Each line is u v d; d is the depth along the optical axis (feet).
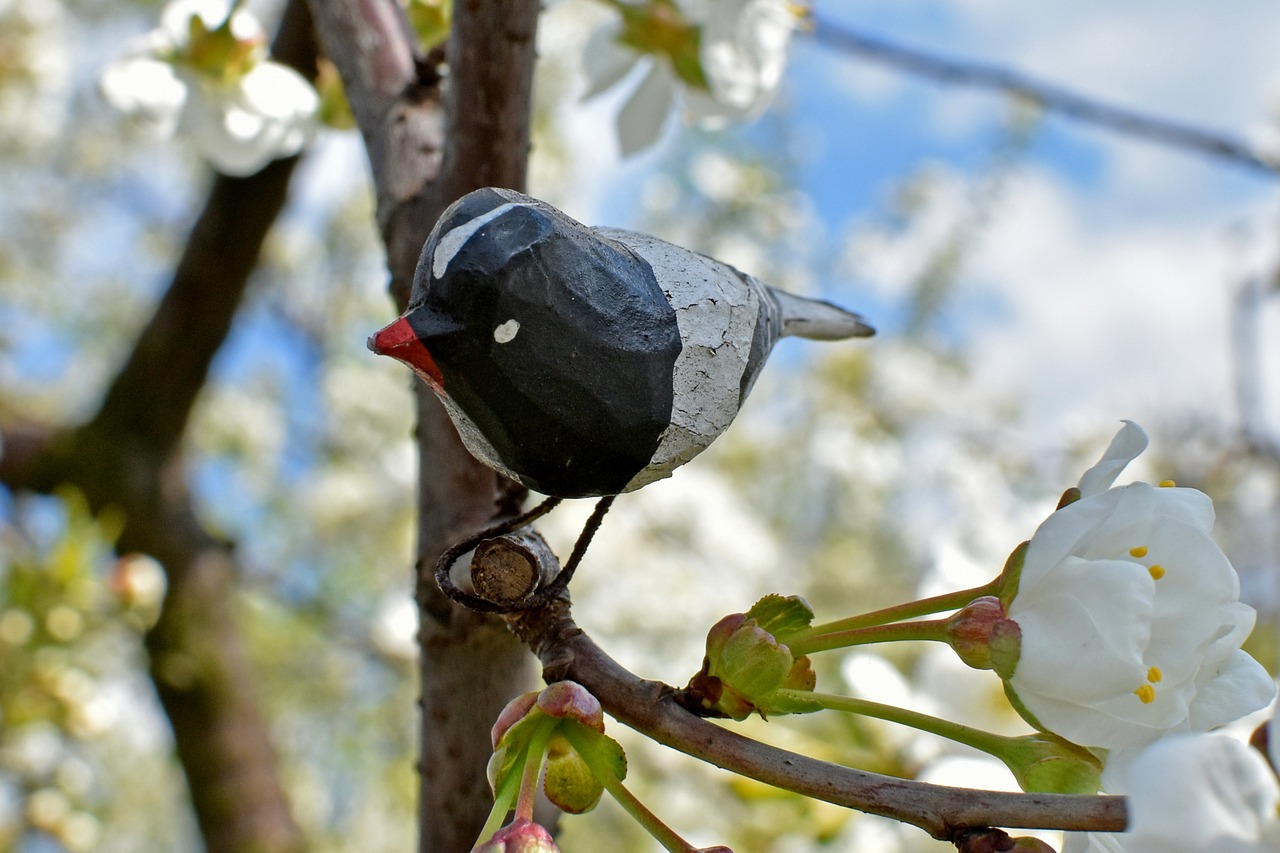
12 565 3.27
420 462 1.94
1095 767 1.74
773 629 1.77
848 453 7.04
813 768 1.73
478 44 1.90
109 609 3.39
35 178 7.60
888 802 1.71
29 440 3.39
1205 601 1.73
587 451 1.71
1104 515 1.74
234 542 3.61
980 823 1.70
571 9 6.66
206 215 3.20
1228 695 1.74
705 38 2.22
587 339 1.70
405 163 1.98
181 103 2.41
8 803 3.99
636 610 5.30
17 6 6.60
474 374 1.69
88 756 4.34
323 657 6.73
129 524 3.42
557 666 1.77
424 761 1.95
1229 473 5.39
